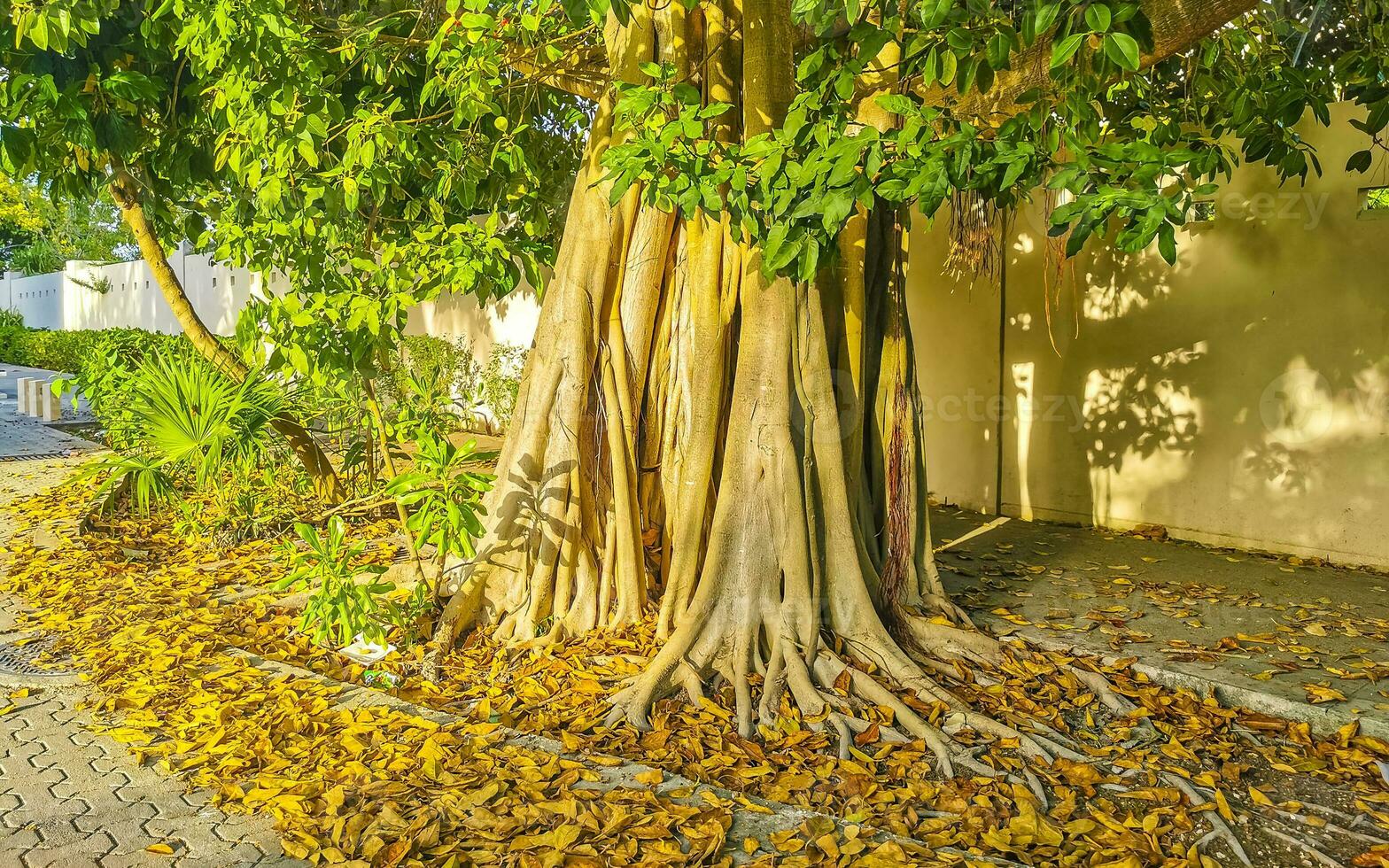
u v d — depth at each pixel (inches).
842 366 199.3
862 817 138.3
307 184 203.3
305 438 303.0
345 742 154.9
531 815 131.6
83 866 123.0
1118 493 313.3
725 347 201.3
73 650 203.9
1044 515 330.3
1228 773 154.7
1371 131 193.9
